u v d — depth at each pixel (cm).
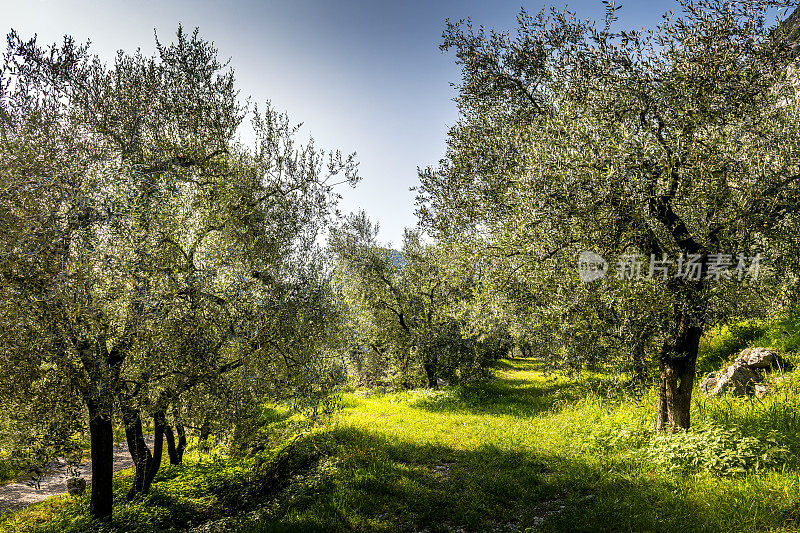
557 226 901
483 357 2461
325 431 1410
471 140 1167
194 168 1102
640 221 848
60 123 864
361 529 781
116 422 921
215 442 1194
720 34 805
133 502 1077
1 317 724
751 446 828
